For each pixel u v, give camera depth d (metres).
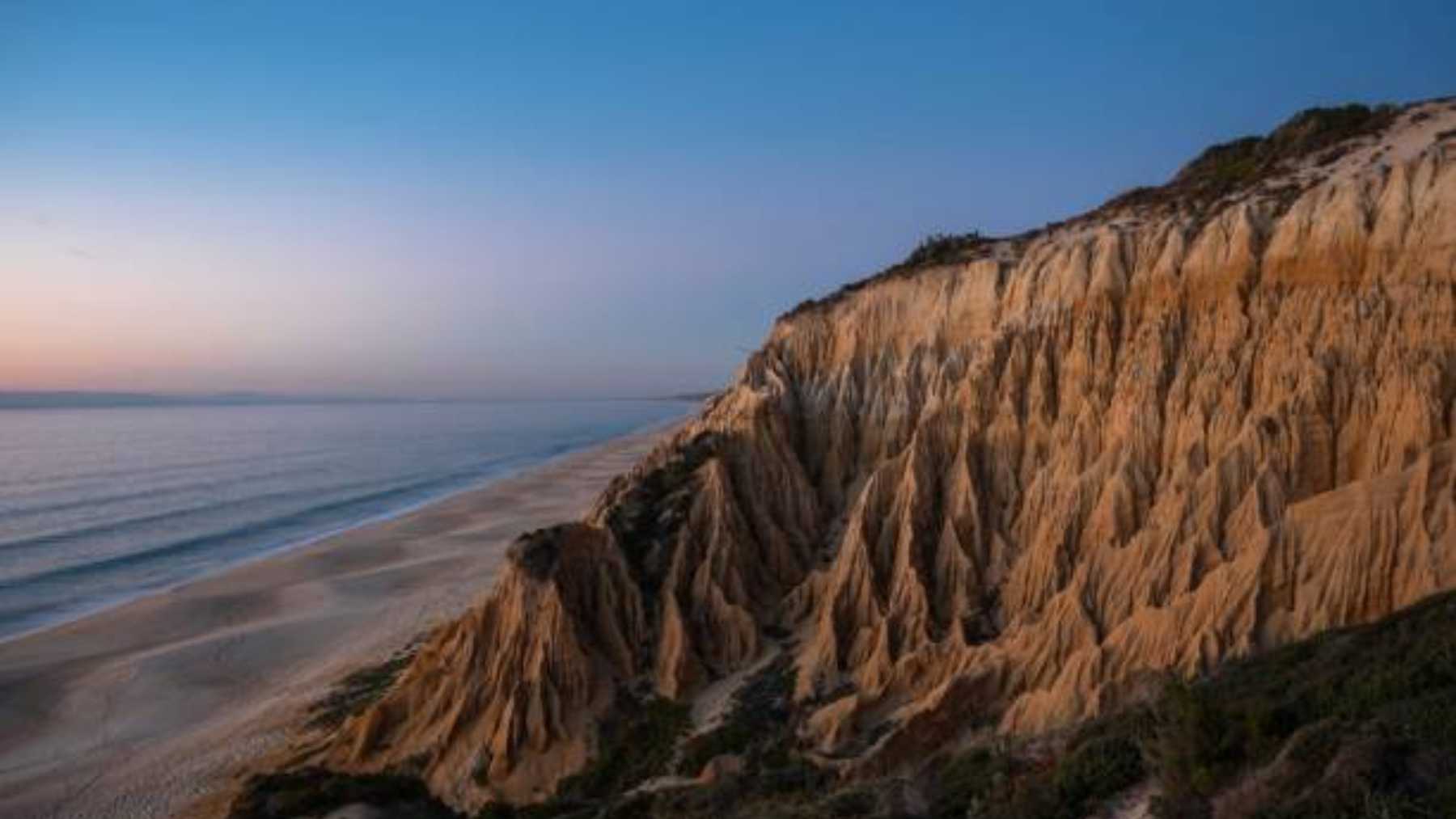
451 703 31.14
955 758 22.16
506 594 32.00
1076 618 24.14
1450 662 14.55
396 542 76.75
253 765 33.75
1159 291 28.69
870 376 38.22
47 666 47.25
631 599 32.19
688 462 37.19
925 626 28.27
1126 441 27.02
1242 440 23.86
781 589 33.72
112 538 83.88
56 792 33.03
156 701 41.88
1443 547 19.38
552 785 28.12
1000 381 32.19
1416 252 23.02
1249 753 14.20
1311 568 20.86
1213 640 20.75
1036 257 33.88
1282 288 25.72
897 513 31.36
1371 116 30.73
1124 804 15.26
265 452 176.88
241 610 57.12
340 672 43.72
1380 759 11.90
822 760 25.08
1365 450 22.47
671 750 28.05
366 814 26.11
